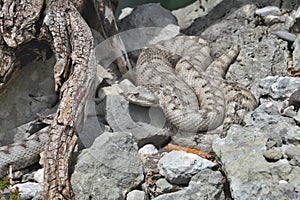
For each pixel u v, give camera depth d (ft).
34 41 27.27
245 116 26.63
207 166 23.13
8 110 28.12
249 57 32.07
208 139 26.32
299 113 24.47
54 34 26.73
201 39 33.91
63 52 26.68
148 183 23.79
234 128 23.95
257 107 27.32
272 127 23.39
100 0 30.19
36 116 28.27
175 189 23.25
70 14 27.20
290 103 25.70
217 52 33.81
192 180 22.52
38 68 28.68
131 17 36.19
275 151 21.68
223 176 22.59
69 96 25.00
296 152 21.40
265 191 20.68
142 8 36.60
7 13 26.53
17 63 27.22
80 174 23.57
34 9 26.81
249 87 30.73
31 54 27.61
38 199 23.81
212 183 22.25
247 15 35.24
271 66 31.35
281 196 20.42
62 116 24.47
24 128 27.96
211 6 37.45
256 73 31.14
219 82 29.60
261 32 33.94
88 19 30.58
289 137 22.33
